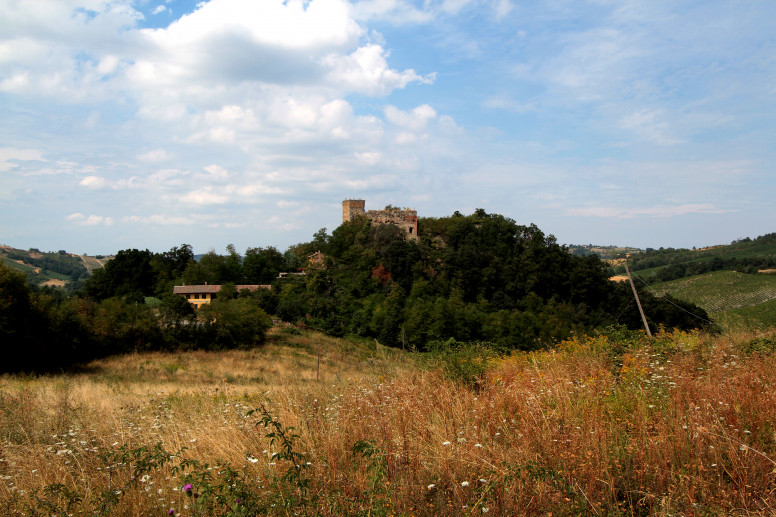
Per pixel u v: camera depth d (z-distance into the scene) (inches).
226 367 1304.1
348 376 405.4
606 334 504.7
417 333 2156.7
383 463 172.9
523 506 152.7
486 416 234.1
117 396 462.9
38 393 414.9
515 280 2721.5
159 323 1616.6
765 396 219.6
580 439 192.7
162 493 171.6
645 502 155.9
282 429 235.3
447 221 3503.9
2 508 169.9
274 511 149.7
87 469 203.3
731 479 164.7
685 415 208.1
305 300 2564.0
